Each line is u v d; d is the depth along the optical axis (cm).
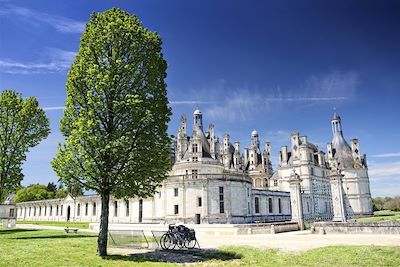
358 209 9662
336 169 3475
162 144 2081
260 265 1673
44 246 2272
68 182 1997
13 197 13025
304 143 9219
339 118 10756
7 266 1606
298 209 3684
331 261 1697
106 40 2036
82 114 1981
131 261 1780
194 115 7844
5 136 3484
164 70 2203
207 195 6109
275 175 10319
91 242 2572
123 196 2083
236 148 11206
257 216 7438
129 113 1997
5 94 3591
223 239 2923
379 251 1803
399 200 10062
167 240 2398
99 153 1923
